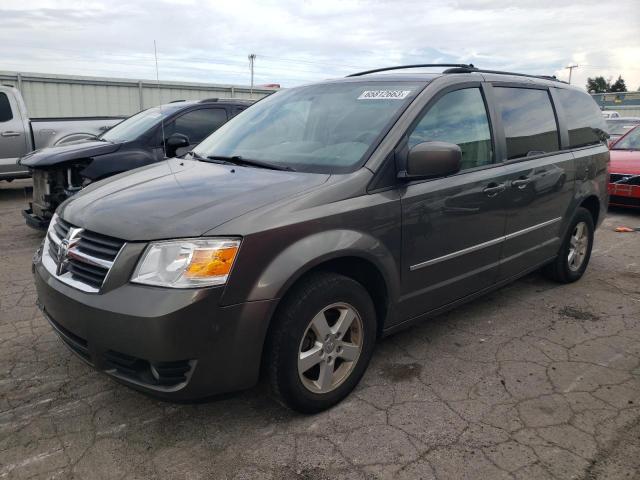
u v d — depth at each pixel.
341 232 2.73
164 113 6.80
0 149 9.10
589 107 5.25
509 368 3.38
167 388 2.41
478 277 3.72
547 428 2.75
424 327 4.00
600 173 5.11
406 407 2.93
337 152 3.14
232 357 2.44
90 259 2.55
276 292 2.47
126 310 2.33
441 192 3.26
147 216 2.56
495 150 3.79
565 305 4.48
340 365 2.96
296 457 2.52
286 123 3.69
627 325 4.07
